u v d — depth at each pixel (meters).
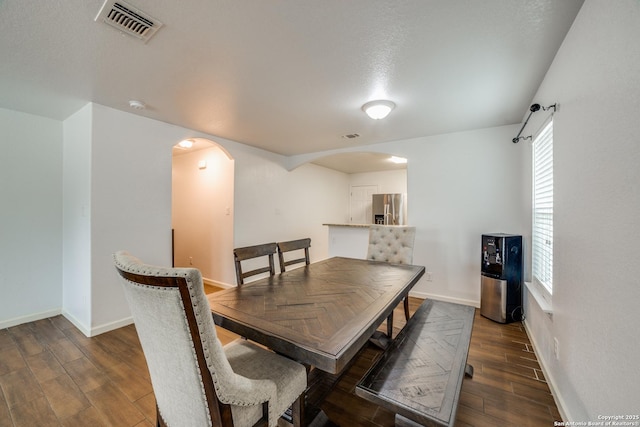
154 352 0.94
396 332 2.64
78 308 2.73
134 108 2.63
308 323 1.26
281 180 4.82
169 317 0.82
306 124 3.12
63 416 1.54
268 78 2.05
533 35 1.54
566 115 1.52
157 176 2.99
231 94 2.33
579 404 1.31
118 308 2.70
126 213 2.75
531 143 2.50
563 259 1.55
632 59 0.91
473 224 3.33
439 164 3.53
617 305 0.99
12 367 2.01
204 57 1.77
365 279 2.06
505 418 1.54
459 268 3.42
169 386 0.95
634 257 0.89
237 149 3.95
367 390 1.17
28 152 2.83
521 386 1.82
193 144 4.12
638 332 0.87
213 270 4.29
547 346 1.89
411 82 2.11
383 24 1.46
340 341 1.08
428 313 2.07
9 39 1.57
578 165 1.35
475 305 3.32
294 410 1.27
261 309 1.43
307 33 1.54
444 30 1.51
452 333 1.72
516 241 2.86
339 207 6.98
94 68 1.91
